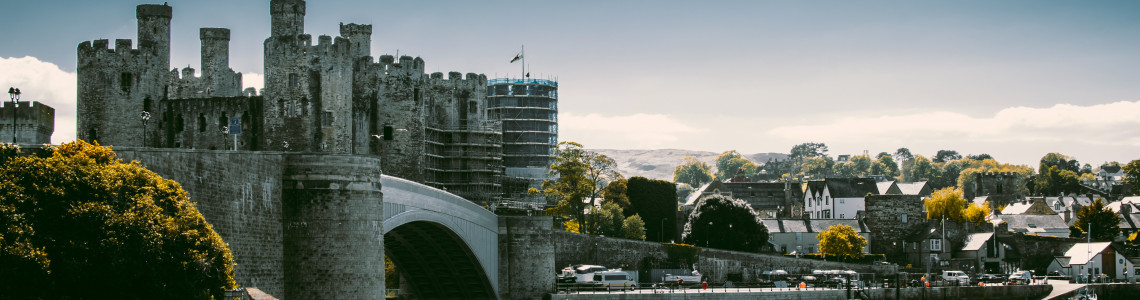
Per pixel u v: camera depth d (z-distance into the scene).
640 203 196.88
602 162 181.25
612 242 156.88
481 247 118.88
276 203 76.56
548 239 129.88
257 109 154.88
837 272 160.12
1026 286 151.50
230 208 70.19
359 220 78.81
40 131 112.12
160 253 54.72
